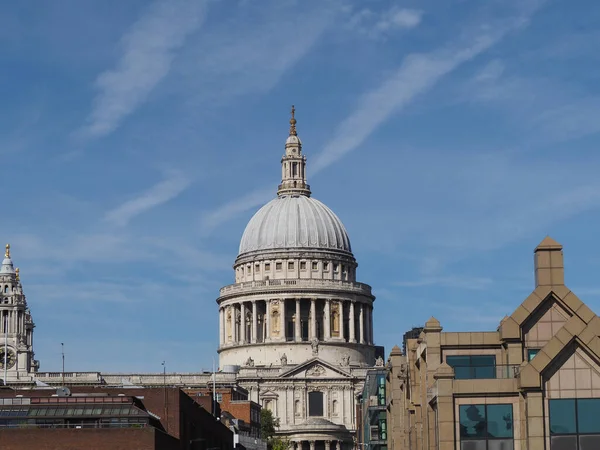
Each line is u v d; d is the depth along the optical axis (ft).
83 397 326.65
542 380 235.40
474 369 248.11
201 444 391.04
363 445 637.30
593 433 233.76
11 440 288.30
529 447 233.55
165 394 347.97
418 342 299.58
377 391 517.14
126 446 288.71
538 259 258.57
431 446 266.16
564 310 257.75
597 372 234.58
